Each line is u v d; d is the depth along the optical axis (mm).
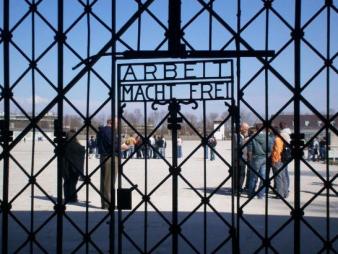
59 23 3238
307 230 6629
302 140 3141
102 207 8508
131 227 6766
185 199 9812
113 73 3217
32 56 3256
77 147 8391
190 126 3232
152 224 6977
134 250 5457
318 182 13797
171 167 3262
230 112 3160
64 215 3342
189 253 5348
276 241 5973
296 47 3092
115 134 3348
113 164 3318
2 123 3305
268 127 3191
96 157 26672
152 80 3199
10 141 3330
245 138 9883
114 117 3262
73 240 5980
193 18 3170
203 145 3242
